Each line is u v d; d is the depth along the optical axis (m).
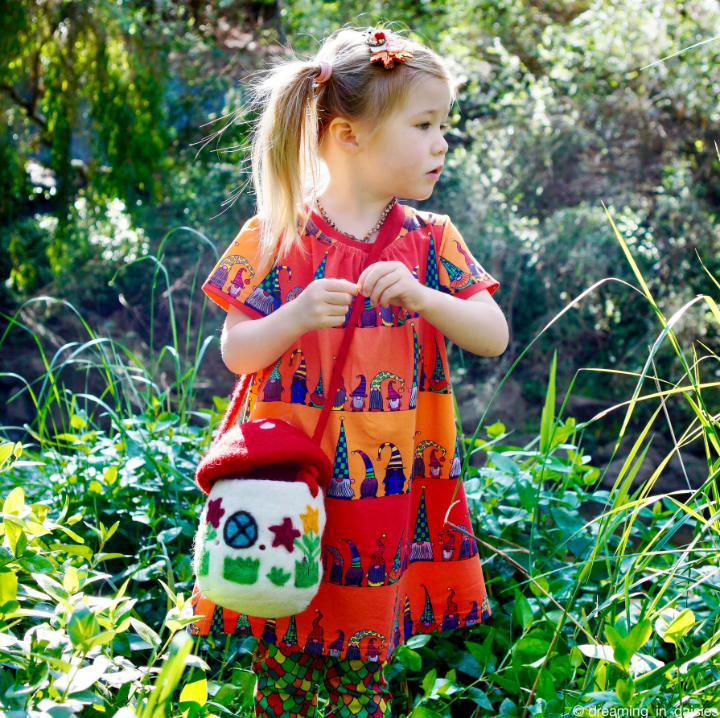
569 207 7.47
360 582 1.54
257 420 1.45
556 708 1.51
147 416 2.62
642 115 7.34
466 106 8.36
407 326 1.62
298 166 1.60
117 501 2.21
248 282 1.61
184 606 1.40
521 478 2.13
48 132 7.56
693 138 7.29
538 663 1.64
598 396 7.10
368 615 1.54
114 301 7.88
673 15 7.64
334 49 1.66
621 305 7.04
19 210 8.52
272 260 1.63
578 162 7.50
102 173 7.57
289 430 1.42
